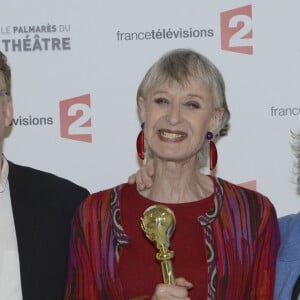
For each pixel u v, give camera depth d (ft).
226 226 7.25
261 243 7.23
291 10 9.17
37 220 7.71
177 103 7.22
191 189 7.52
